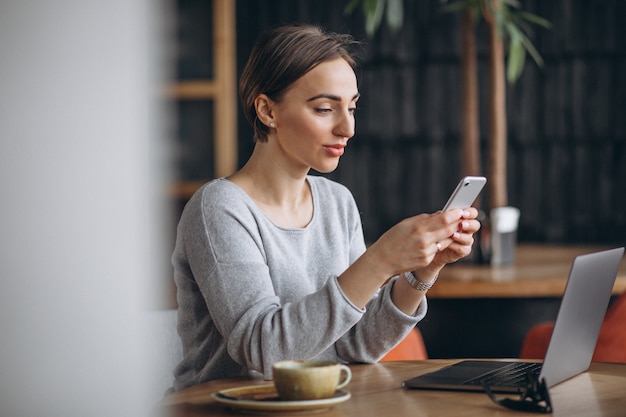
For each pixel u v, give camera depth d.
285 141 1.49
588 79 5.48
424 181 5.62
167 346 1.61
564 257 3.65
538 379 1.18
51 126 0.26
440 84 5.57
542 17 5.47
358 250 1.70
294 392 1.11
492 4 3.70
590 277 1.29
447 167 5.61
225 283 1.41
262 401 1.15
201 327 1.52
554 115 5.52
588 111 5.50
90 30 0.27
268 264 1.49
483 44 5.48
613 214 5.52
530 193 5.57
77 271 0.26
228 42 5.40
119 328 0.27
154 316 1.60
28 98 0.26
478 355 3.01
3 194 0.26
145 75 0.28
